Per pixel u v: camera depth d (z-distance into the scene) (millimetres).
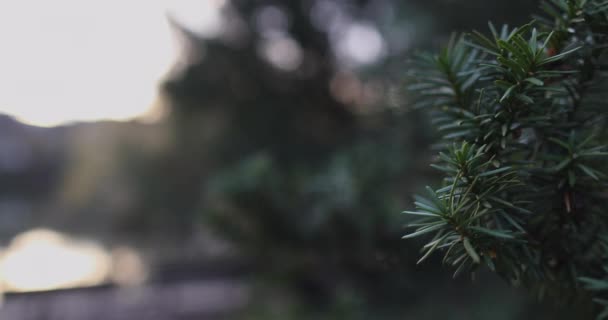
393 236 1123
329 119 3621
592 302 530
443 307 1437
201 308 3645
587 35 508
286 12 3814
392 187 1280
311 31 3766
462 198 481
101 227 6762
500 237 477
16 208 10008
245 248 1399
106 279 4383
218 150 4102
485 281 1424
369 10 3066
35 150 10859
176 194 5281
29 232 7828
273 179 1334
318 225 1254
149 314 3664
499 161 496
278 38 3963
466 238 475
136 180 5773
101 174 7070
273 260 1600
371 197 1182
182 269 4539
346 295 1707
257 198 1279
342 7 3486
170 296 3982
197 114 4215
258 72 3881
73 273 4582
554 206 507
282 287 2295
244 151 3805
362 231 1159
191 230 5246
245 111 3877
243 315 2926
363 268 1419
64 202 8609
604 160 521
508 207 497
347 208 1191
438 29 1683
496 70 504
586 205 505
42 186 10828
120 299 3998
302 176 1415
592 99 524
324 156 3084
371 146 1438
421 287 1428
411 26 1741
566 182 501
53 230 7762
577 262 520
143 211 5785
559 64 512
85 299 4012
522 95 474
